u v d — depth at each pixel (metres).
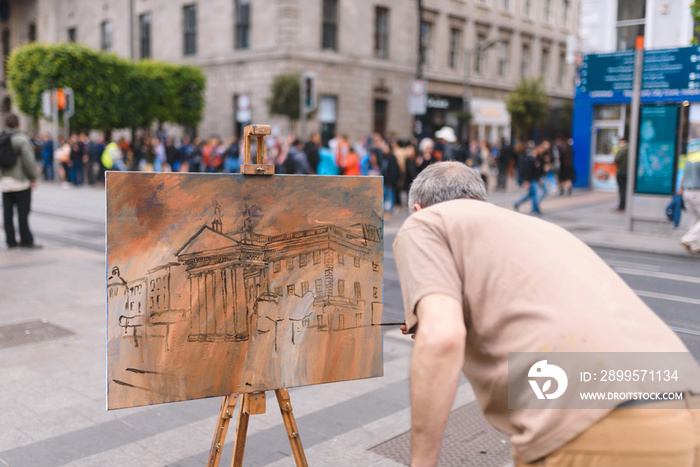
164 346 1.99
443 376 1.48
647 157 10.60
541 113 33.25
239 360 2.10
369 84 27.48
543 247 1.67
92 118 22.84
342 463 3.13
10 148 8.77
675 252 8.73
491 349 1.63
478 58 33.56
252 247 2.10
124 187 1.91
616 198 16.98
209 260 2.04
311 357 2.21
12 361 4.55
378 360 2.32
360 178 2.27
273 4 24.84
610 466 1.49
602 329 1.53
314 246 2.20
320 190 2.20
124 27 31.64
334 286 2.24
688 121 15.01
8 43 38.84
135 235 1.93
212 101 27.61
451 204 1.81
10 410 3.73
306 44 25.09
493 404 1.68
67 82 22.11
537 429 1.53
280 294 2.15
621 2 17.09
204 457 3.19
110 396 1.92
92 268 7.78
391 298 6.50
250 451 3.25
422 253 1.68
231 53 26.50
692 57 11.85
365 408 3.83
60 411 3.73
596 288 1.62
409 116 29.64
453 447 3.29
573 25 40.25
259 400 2.19
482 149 20.66
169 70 25.08
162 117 25.06
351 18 26.52
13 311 5.84
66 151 20.62
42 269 7.68
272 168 2.12
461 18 31.92
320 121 25.86
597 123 19.16
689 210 9.30
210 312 2.05
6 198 8.92
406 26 28.88
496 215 1.75
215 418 3.67
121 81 23.52
